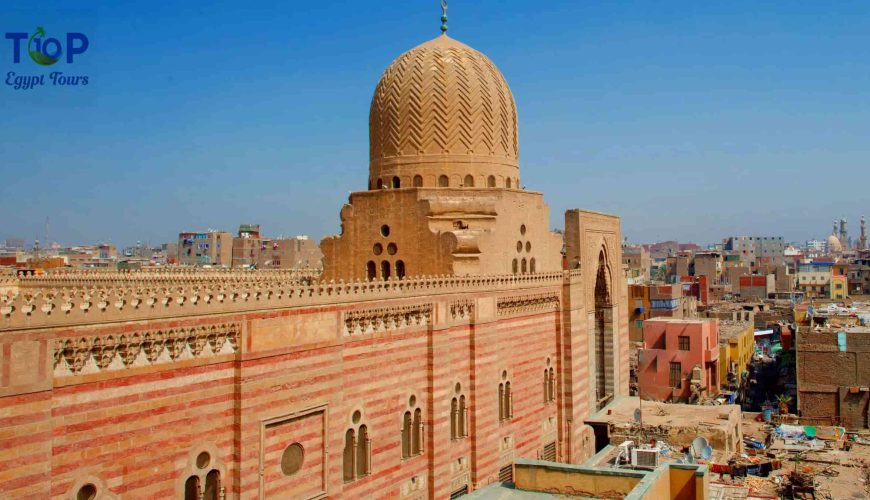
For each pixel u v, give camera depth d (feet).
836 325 270.46
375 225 166.81
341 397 115.14
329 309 113.09
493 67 184.34
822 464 194.70
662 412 210.79
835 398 240.53
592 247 208.44
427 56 175.52
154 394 88.79
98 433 82.99
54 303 78.95
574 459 185.47
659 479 99.40
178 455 91.50
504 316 160.45
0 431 73.97
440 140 172.35
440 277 138.92
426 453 135.54
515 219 174.60
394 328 128.06
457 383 144.66
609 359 225.15
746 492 161.68
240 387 98.37
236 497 98.27
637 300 367.66
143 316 86.94
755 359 379.76
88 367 82.33
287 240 519.19
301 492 108.27
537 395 175.73
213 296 95.25
